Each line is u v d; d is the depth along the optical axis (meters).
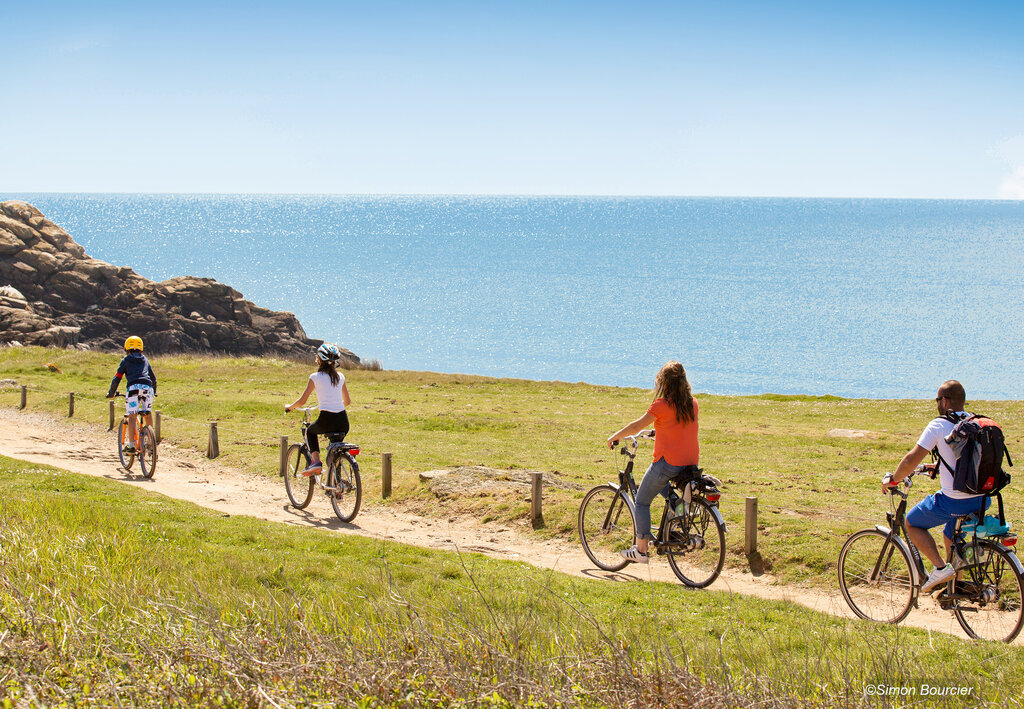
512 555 11.61
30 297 79.44
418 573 9.82
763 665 6.21
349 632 6.19
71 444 22.03
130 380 17.42
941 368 95.38
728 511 13.15
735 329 122.62
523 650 5.69
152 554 9.61
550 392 41.53
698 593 9.35
